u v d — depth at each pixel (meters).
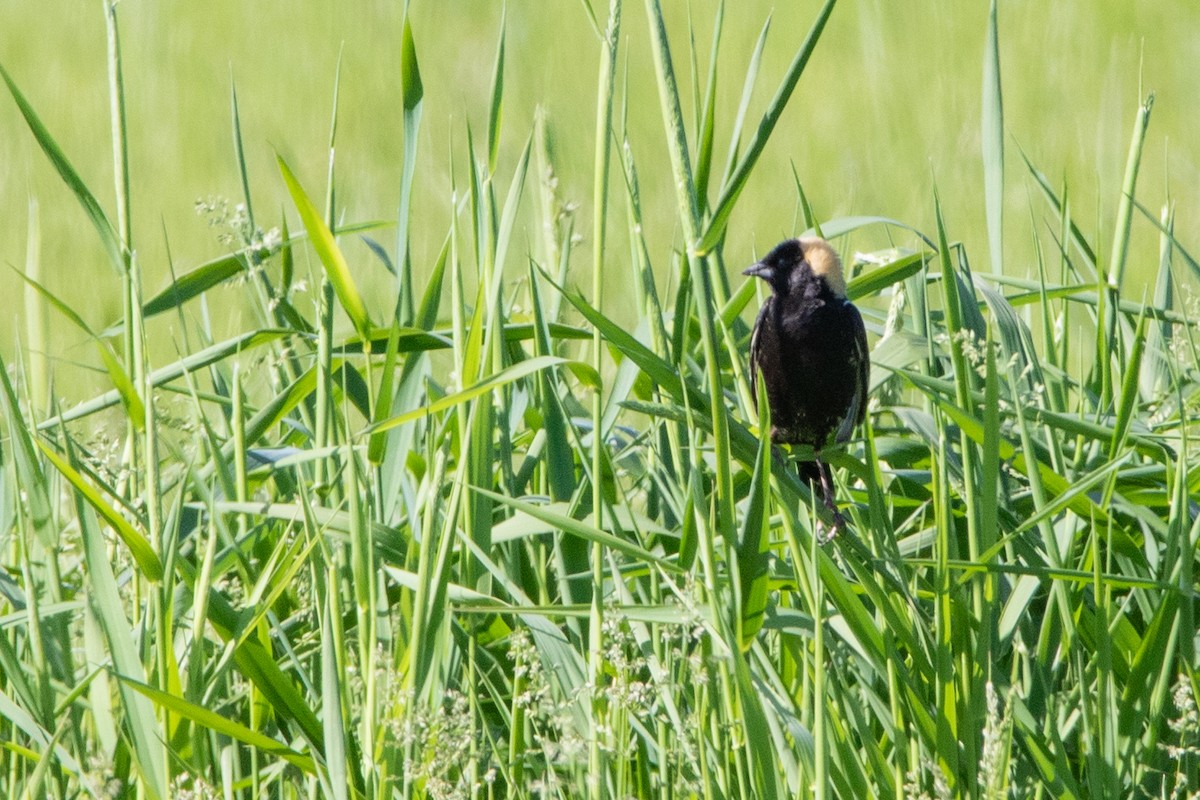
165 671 6.45
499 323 7.84
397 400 8.02
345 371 9.00
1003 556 7.89
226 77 27.12
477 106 24.61
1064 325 10.01
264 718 7.45
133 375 7.37
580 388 10.58
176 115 25.36
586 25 28.59
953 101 24.41
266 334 8.70
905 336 8.86
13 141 24.31
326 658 5.96
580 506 8.02
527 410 8.94
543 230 9.75
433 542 6.79
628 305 16.55
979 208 19.70
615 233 18.48
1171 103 23.86
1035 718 7.36
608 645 7.08
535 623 7.25
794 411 9.14
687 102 24.95
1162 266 10.52
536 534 8.28
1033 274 17.28
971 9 29.27
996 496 6.54
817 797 5.77
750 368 9.23
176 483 8.70
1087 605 8.01
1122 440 7.33
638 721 6.98
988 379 6.41
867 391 9.08
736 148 6.77
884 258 9.91
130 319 7.35
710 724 6.66
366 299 17.19
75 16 31.77
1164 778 6.65
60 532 7.89
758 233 19.31
